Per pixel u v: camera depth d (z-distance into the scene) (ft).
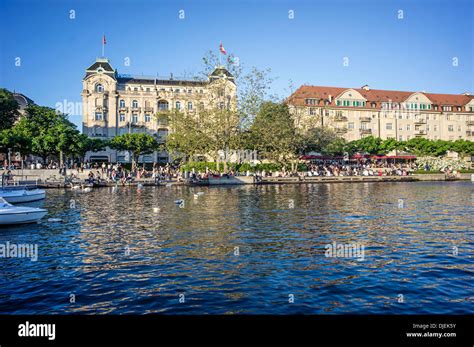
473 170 228.84
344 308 28.73
